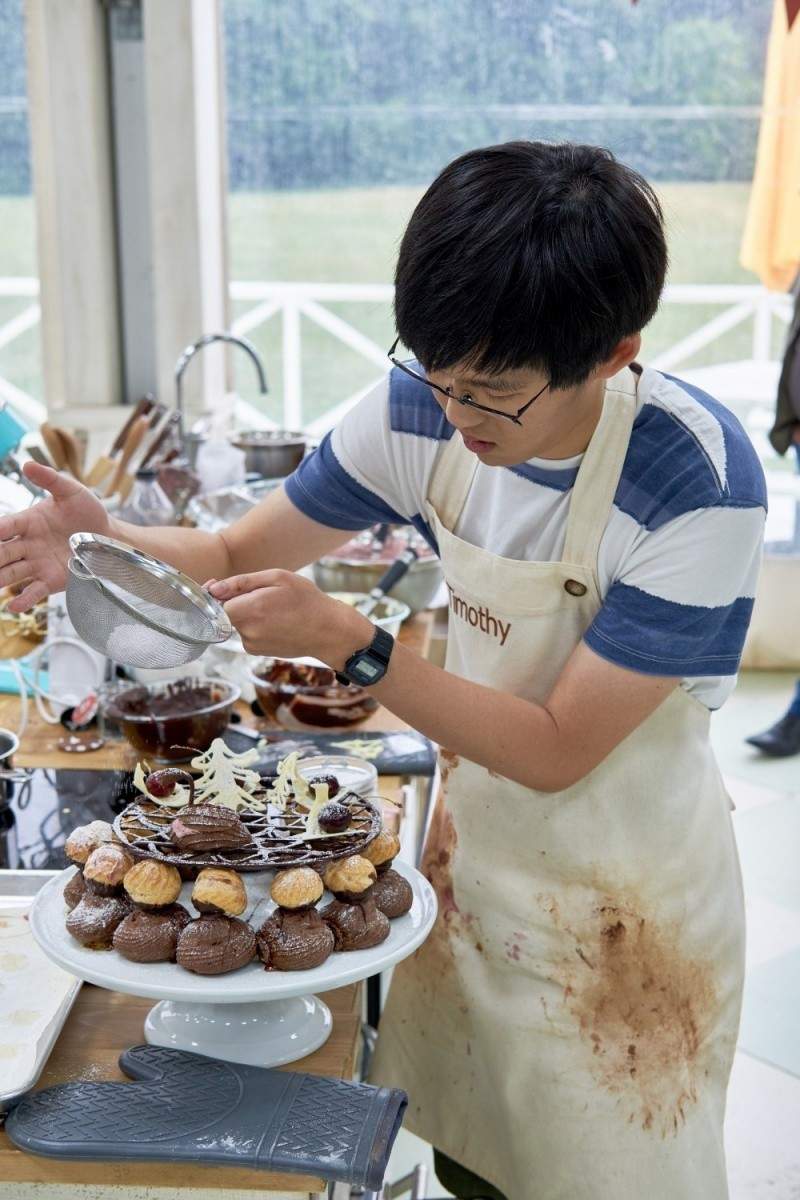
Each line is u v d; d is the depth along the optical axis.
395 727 1.78
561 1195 1.35
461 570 1.28
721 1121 1.40
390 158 4.08
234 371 4.32
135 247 3.85
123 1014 1.16
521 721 1.15
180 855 1.07
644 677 1.13
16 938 1.18
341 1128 0.98
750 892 2.99
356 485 1.36
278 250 4.21
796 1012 2.56
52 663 1.81
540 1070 1.33
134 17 3.65
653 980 1.31
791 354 3.51
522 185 0.94
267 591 1.10
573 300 0.94
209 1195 0.99
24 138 4.06
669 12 3.88
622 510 1.15
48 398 3.94
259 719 1.81
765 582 4.33
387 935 1.07
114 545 1.17
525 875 1.32
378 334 4.28
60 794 1.55
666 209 1.13
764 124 3.98
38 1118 0.99
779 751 3.70
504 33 3.93
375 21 3.94
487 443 1.06
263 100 4.03
